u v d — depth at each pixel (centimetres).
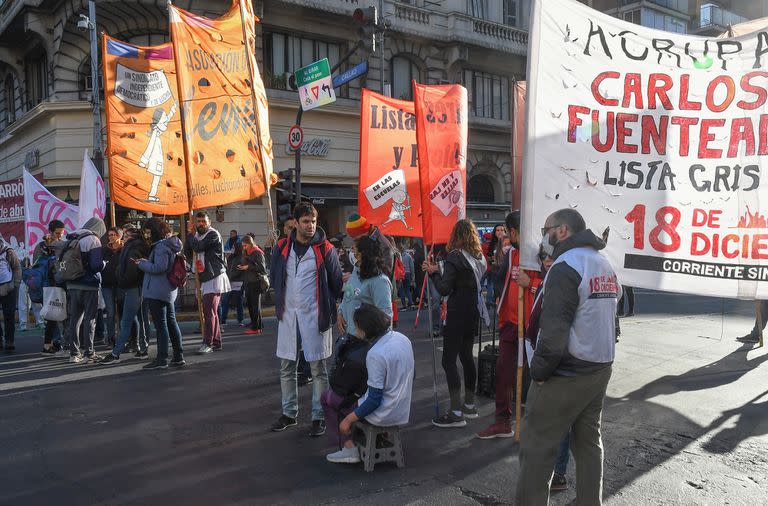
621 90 464
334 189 2086
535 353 313
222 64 844
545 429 321
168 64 898
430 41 2303
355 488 406
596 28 462
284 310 520
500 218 2564
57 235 866
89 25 1528
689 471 432
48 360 831
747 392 630
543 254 441
